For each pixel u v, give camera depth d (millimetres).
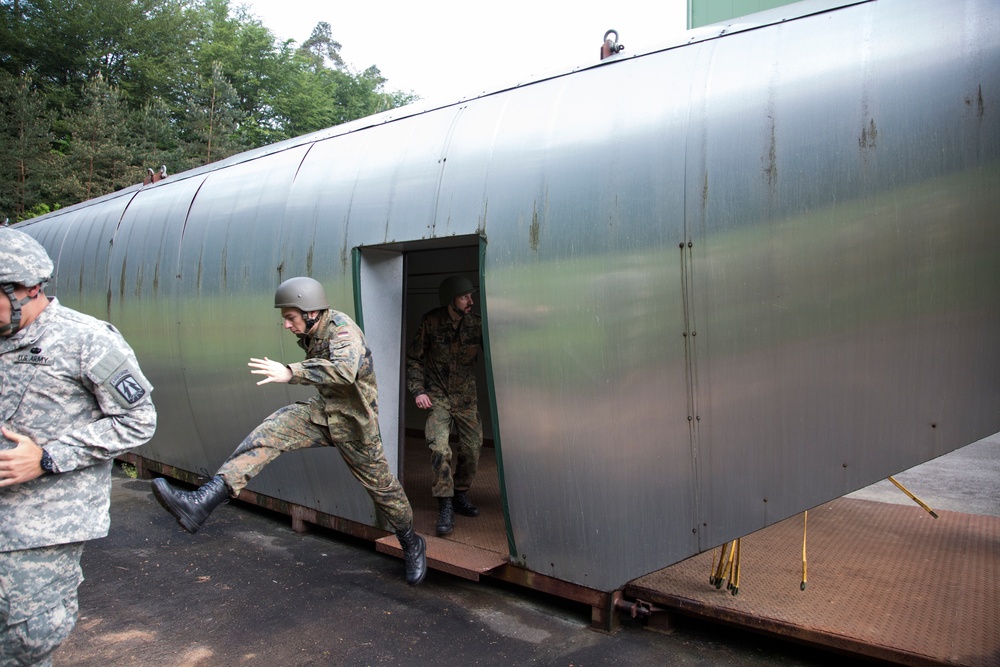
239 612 3627
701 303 2914
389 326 4336
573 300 3219
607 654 3098
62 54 31266
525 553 3559
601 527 3240
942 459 7758
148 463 6594
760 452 2834
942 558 3672
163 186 6363
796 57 2834
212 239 5285
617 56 3441
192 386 5539
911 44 2598
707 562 3660
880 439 2631
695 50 3164
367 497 4316
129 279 6195
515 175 3459
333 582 4031
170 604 3736
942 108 2506
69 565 2223
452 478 4281
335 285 4277
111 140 22516
